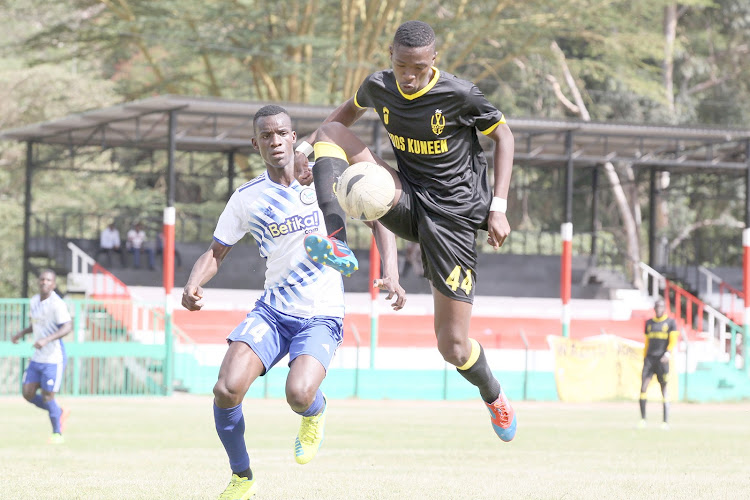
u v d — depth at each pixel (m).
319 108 109.75
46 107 167.88
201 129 125.44
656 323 67.25
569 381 102.69
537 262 151.75
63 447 46.72
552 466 39.47
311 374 23.52
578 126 118.50
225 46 140.38
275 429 59.28
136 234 135.50
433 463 40.22
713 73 190.50
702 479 34.53
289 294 24.67
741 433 62.47
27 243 131.38
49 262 141.38
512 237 184.75
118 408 78.62
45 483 30.80
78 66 189.75
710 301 153.12
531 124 117.00
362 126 119.62
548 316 139.50
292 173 24.92
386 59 147.12
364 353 115.12
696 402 109.88
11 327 95.19
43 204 168.62
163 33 137.12
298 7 135.88
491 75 179.88
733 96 192.50
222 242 24.98
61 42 148.38
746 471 38.22
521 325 128.75
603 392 103.75
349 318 127.06
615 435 59.19
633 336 129.88
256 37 136.38
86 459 40.34
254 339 24.20
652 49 151.75
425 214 23.39
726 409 96.00
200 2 136.38
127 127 126.75
